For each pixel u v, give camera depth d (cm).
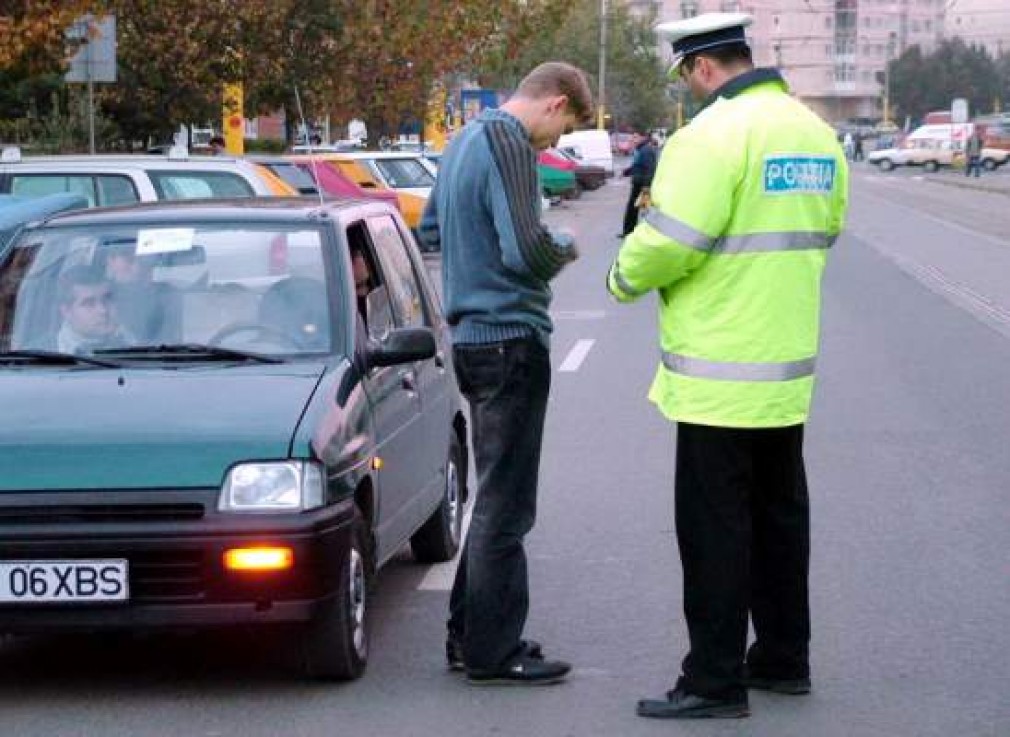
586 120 886
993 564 1159
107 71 3011
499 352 873
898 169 13500
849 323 2697
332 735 819
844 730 824
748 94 820
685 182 798
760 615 879
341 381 918
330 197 1144
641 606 1060
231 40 4638
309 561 837
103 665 947
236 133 4784
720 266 812
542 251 858
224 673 926
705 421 820
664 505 1367
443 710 856
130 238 1013
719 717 841
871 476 1468
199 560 827
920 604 1058
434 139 7012
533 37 6053
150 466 837
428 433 1102
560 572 1148
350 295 983
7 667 948
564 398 1959
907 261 4088
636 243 806
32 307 987
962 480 1450
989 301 3077
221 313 974
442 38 5609
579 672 923
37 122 4125
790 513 867
